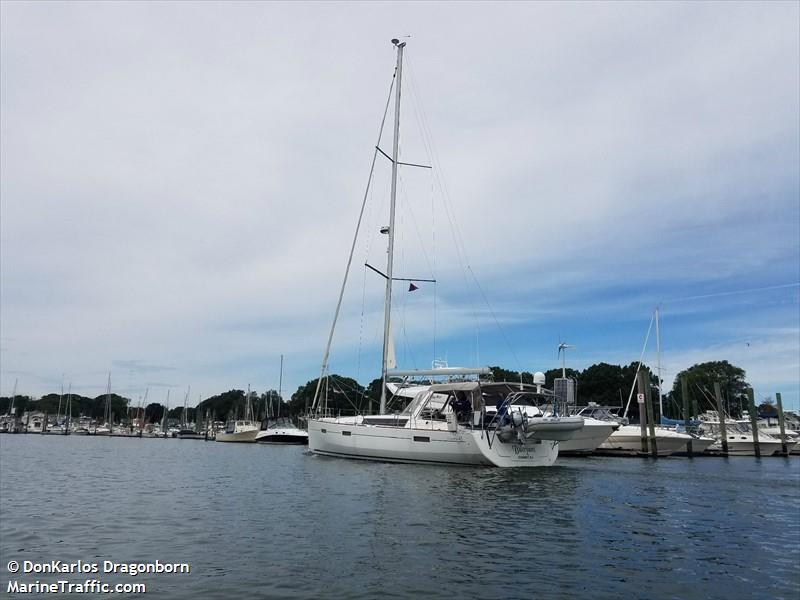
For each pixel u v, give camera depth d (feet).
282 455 125.39
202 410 422.00
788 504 49.98
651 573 29.17
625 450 123.13
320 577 27.86
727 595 26.17
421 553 31.94
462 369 78.79
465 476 64.80
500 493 52.75
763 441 140.15
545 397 81.41
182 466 90.02
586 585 27.07
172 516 42.88
